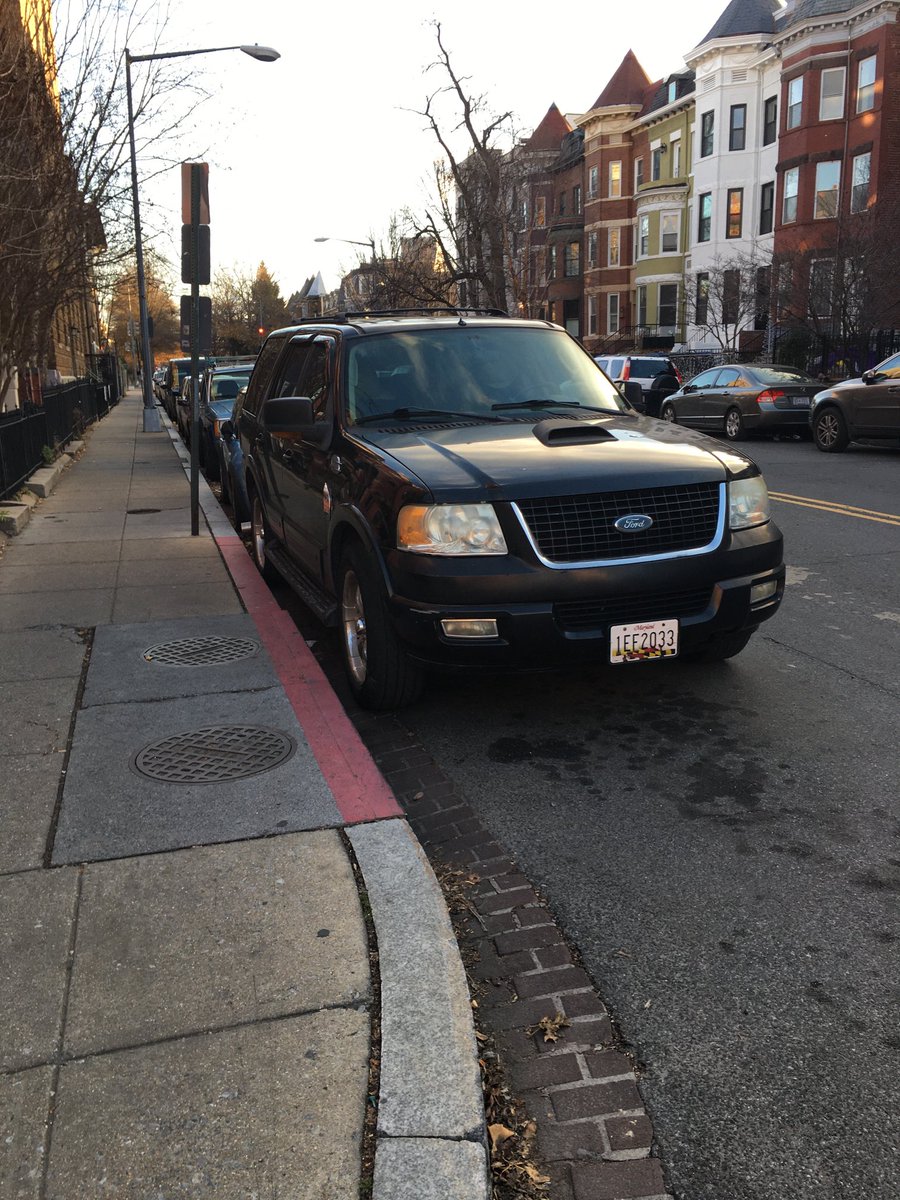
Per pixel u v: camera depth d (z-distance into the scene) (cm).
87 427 2644
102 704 494
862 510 1091
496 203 3581
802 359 2870
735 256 3828
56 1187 213
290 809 379
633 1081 258
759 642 626
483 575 423
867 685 543
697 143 4056
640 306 4556
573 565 428
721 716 503
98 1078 242
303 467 600
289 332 746
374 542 459
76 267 1217
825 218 3247
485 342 595
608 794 421
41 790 396
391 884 325
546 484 430
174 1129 228
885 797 411
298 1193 212
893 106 3097
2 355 1209
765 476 1395
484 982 299
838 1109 247
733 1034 274
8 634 620
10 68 975
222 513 1095
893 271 2584
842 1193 223
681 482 445
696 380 2166
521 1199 222
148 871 335
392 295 3750
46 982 278
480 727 498
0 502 1088
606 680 559
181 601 703
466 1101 234
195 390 960
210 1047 253
